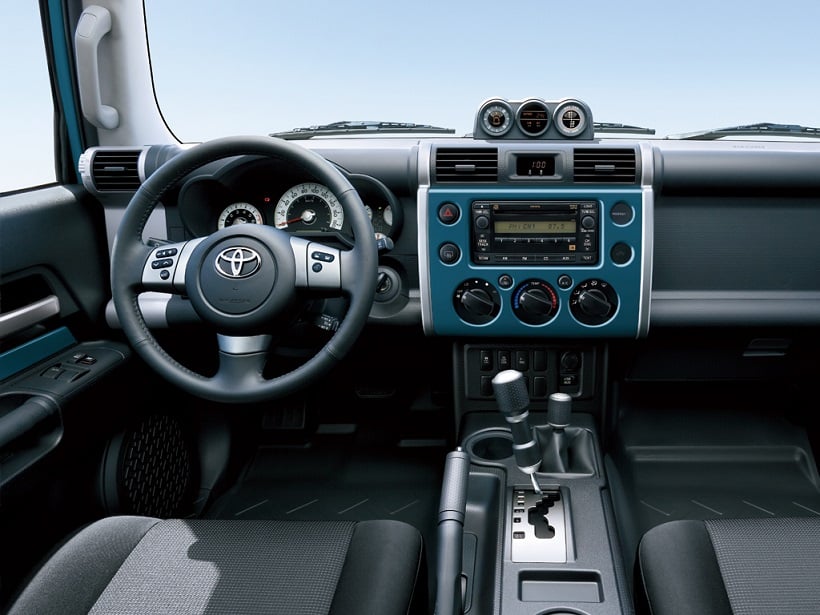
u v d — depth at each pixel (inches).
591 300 69.1
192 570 42.2
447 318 71.6
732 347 79.3
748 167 67.6
